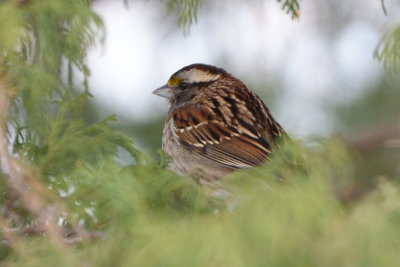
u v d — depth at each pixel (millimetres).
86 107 13203
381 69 13750
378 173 13156
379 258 5133
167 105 12547
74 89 11953
